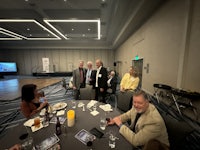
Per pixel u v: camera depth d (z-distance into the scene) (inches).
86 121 57.5
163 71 130.8
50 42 428.8
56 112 67.4
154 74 150.6
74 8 182.7
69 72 448.8
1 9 186.4
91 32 327.9
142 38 186.2
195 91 92.0
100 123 55.4
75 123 55.6
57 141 42.9
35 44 430.9
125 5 152.3
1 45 428.5
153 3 133.8
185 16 98.4
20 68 459.8
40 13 201.2
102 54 466.9
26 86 72.5
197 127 84.8
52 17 215.8
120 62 363.9
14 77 406.9
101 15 208.7
